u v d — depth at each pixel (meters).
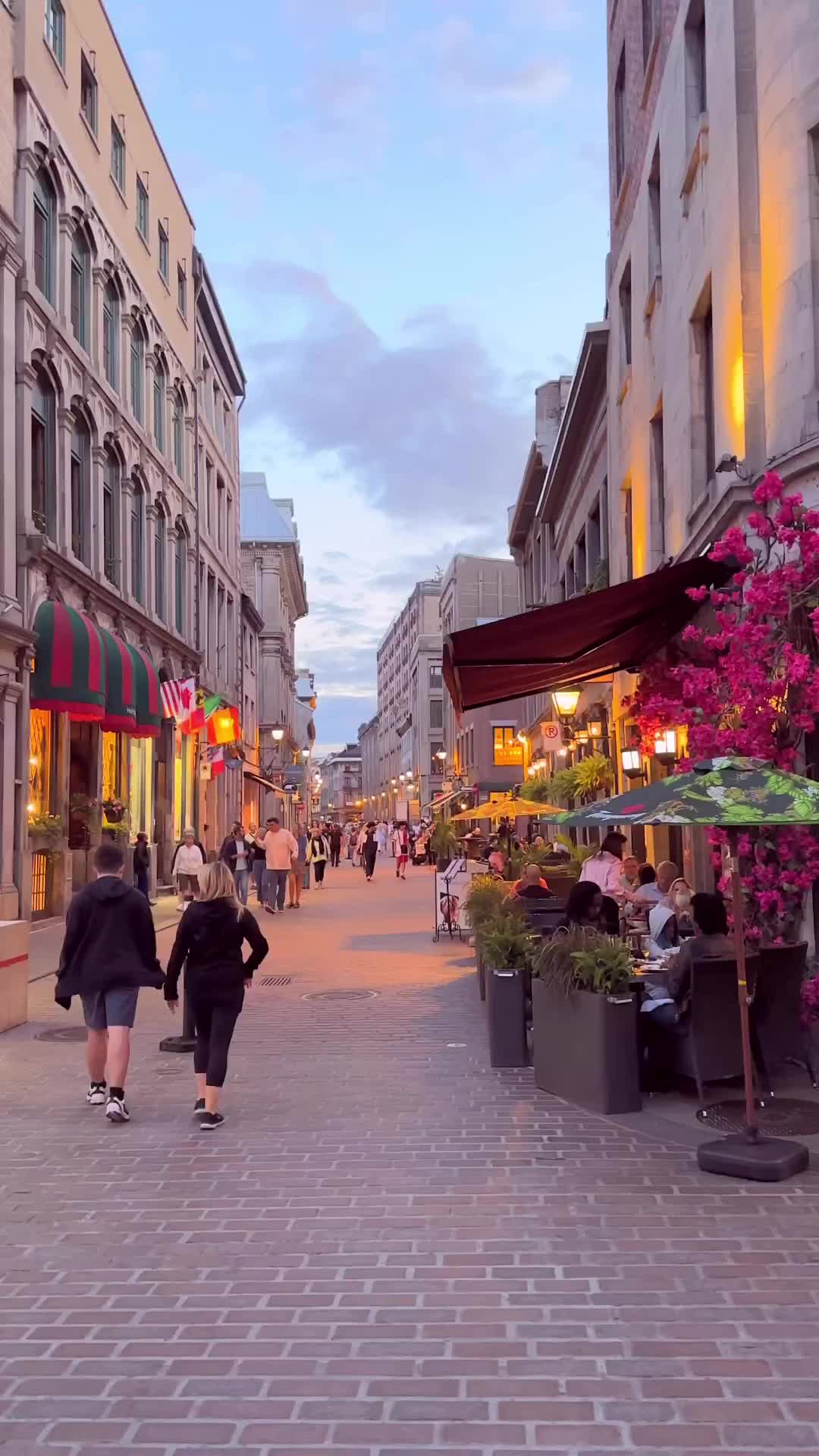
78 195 23.58
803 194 9.98
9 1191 6.00
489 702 17.08
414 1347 4.12
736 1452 3.40
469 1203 5.70
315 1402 3.73
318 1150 6.69
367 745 162.62
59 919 21.83
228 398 45.69
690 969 7.59
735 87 11.23
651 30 16.92
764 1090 7.87
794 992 7.96
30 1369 3.99
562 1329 4.25
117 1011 7.58
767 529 8.62
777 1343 4.11
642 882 13.78
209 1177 6.21
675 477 14.91
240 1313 4.44
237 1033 10.46
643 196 17.45
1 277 19.06
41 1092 8.32
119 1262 5.00
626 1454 3.40
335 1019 11.15
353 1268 4.88
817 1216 5.44
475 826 52.41
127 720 23.56
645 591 11.11
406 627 109.50
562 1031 7.87
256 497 70.50
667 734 12.73
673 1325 4.27
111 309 27.17
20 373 19.86
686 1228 5.30
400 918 23.36
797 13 10.09
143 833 25.98
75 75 23.59
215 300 39.56
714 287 12.25
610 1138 6.86
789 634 8.45
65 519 22.25
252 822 54.12
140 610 27.73
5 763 18.66
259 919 23.22
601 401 23.58
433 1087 8.27
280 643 68.62
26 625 19.81
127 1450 3.46
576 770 21.84
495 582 72.56
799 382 9.96
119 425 26.64
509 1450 3.43
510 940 9.10
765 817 6.03
